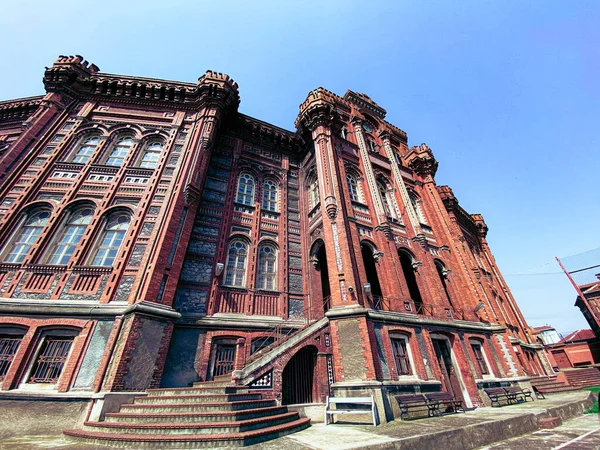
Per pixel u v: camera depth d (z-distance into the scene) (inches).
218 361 440.5
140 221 467.2
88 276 410.6
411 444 228.2
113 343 349.1
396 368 419.5
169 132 626.2
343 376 394.3
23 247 436.8
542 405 440.1
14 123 682.2
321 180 606.9
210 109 656.4
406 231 665.0
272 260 606.9
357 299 443.2
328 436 257.3
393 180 770.8
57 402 311.4
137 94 677.3
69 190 498.6
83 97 651.5
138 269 420.8
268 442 233.8
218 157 689.0
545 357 910.4
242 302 515.5
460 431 261.6
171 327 395.2
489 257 1126.4
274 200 716.0
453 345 526.9
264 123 791.7
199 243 542.9
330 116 717.9
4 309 355.9
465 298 636.7
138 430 247.0
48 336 360.8
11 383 318.7
